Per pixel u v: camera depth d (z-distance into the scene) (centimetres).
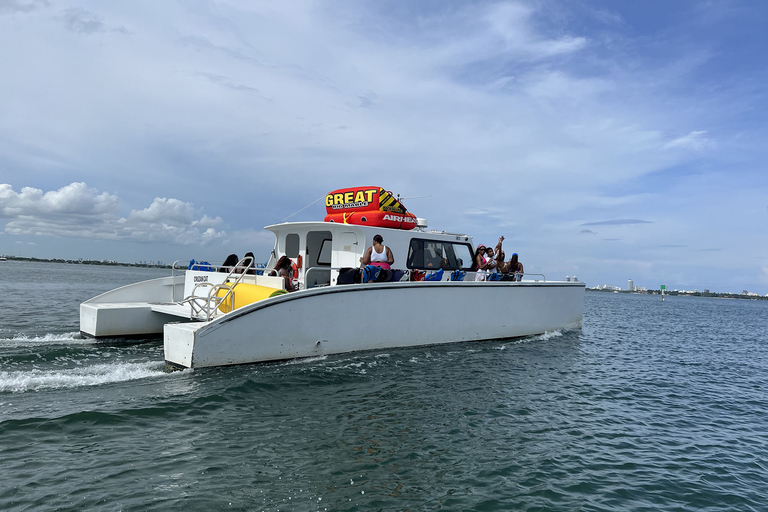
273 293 738
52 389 558
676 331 2038
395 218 958
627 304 5694
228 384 603
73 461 381
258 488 358
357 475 395
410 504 355
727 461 503
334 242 948
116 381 605
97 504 318
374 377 705
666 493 415
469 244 1145
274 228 995
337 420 518
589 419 607
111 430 448
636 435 564
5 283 3078
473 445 483
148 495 335
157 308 877
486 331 1062
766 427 640
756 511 393
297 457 419
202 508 323
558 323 1289
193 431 458
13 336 899
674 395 783
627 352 1215
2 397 523
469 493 382
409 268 985
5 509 305
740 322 3127
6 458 379
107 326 868
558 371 867
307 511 332
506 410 605
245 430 470
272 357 723
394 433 495
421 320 923
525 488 400
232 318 676
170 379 620
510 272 1173
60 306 1650
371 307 841
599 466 461
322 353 781
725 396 808
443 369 789
